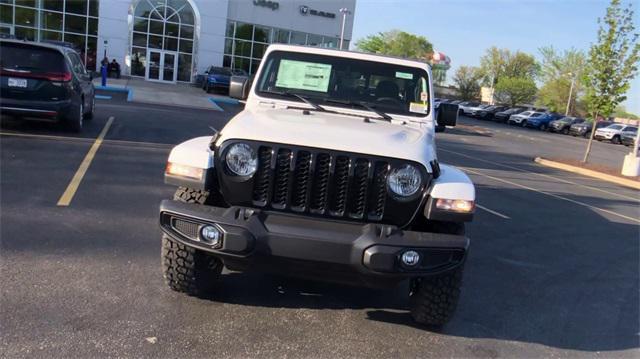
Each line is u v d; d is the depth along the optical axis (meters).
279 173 3.77
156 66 39.28
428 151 3.99
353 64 5.07
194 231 3.75
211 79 33.84
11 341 3.47
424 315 4.13
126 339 3.64
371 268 3.57
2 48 10.42
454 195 3.74
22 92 10.51
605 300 5.46
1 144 9.66
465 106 54.19
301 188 3.77
